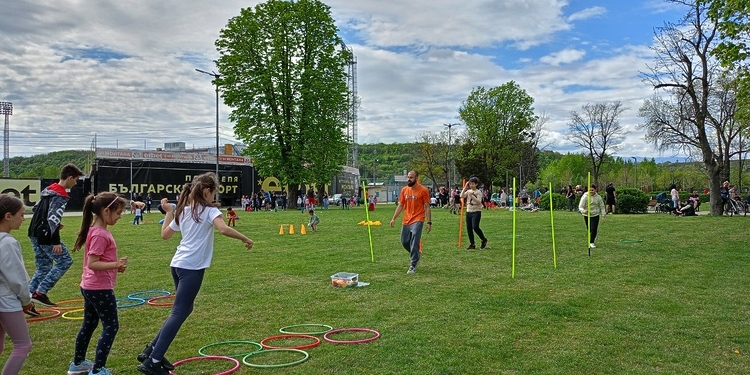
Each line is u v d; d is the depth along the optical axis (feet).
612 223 73.41
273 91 132.87
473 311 22.62
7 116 189.98
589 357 16.69
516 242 50.01
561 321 20.99
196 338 19.33
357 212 119.85
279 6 132.57
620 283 28.96
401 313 22.44
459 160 220.02
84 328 15.79
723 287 27.78
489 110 203.72
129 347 18.26
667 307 23.27
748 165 200.23
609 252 42.14
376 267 35.29
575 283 29.01
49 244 24.14
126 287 29.81
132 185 149.28
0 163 305.53
